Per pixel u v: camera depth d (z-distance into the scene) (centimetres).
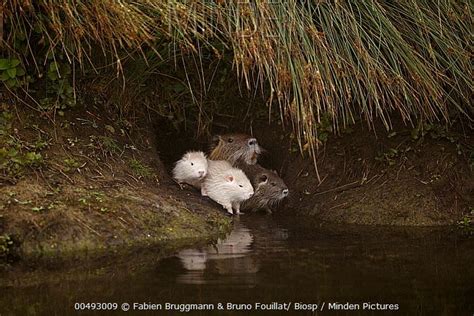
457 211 1085
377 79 1030
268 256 882
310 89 991
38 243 920
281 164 1238
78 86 1117
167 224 995
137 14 962
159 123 1249
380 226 1066
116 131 1127
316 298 726
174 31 1020
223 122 1277
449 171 1120
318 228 1054
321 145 1196
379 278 789
